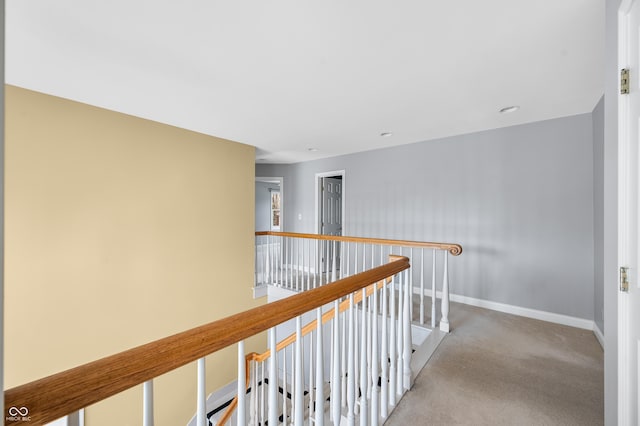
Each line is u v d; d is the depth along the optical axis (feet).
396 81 6.83
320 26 4.82
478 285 11.03
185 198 10.68
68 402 1.58
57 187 7.70
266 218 25.52
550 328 8.89
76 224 8.04
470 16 4.56
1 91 1.15
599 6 4.27
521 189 10.13
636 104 3.14
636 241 3.17
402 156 13.24
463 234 11.41
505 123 10.03
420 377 6.25
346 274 12.40
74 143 7.99
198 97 7.78
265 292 13.70
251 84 7.00
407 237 13.05
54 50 5.52
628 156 3.33
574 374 6.32
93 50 5.53
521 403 5.38
